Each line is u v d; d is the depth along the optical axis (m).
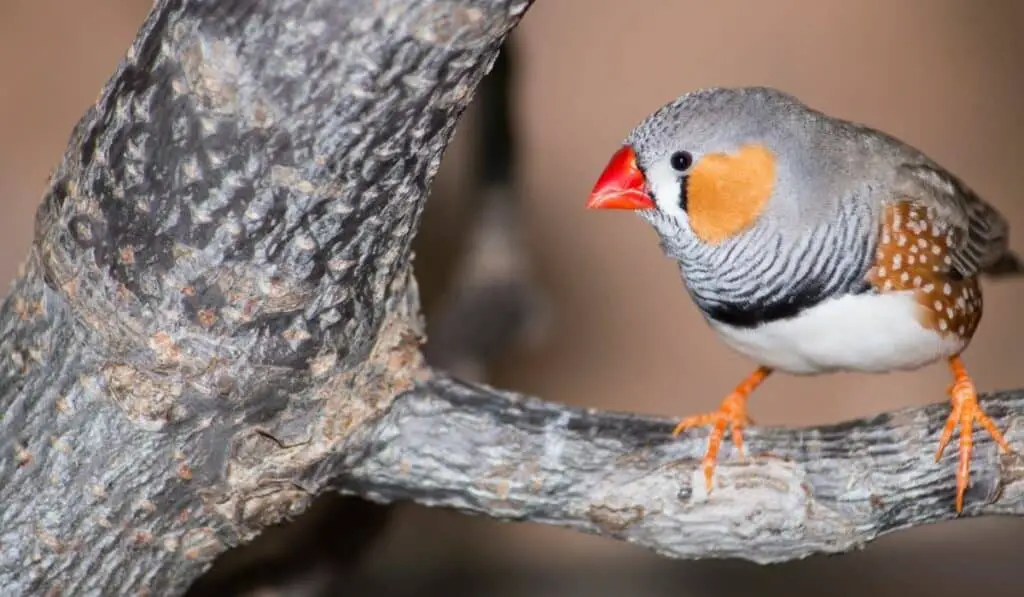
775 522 1.30
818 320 1.31
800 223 1.31
